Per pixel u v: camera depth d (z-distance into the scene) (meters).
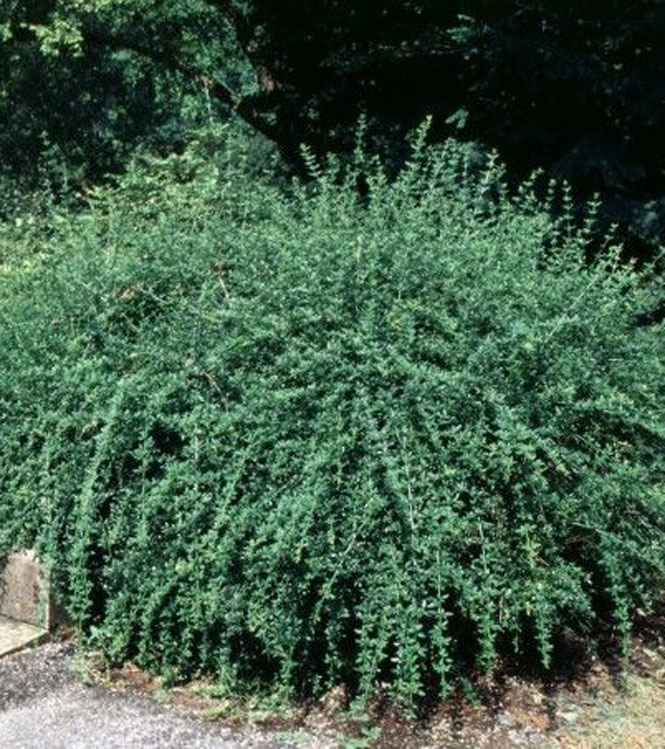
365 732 4.16
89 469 4.49
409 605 4.12
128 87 19.25
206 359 4.58
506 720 4.27
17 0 12.38
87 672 4.53
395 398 4.36
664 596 5.36
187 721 4.22
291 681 4.46
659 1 8.89
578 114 8.86
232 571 4.35
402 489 4.13
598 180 8.63
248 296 4.93
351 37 11.36
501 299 4.70
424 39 10.16
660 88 8.43
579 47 9.32
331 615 4.21
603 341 4.83
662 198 8.30
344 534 4.13
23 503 4.83
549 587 4.29
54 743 4.04
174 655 4.57
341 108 10.95
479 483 4.32
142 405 4.60
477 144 9.14
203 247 5.19
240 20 12.28
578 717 4.32
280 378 4.45
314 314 4.55
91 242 5.53
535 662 4.67
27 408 4.92
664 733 4.24
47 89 18.48
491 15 9.60
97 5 12.09
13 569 4.93
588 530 4.54
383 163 10.03
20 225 7.83
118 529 4.46
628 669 4.68
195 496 4.34
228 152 8.16
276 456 4.30
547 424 4.41
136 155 9.84
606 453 4.47
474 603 4.22
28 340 5.15
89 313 5.05
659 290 5.71
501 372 4.44
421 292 4.66
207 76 14.23
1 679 4.51
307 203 5.59
